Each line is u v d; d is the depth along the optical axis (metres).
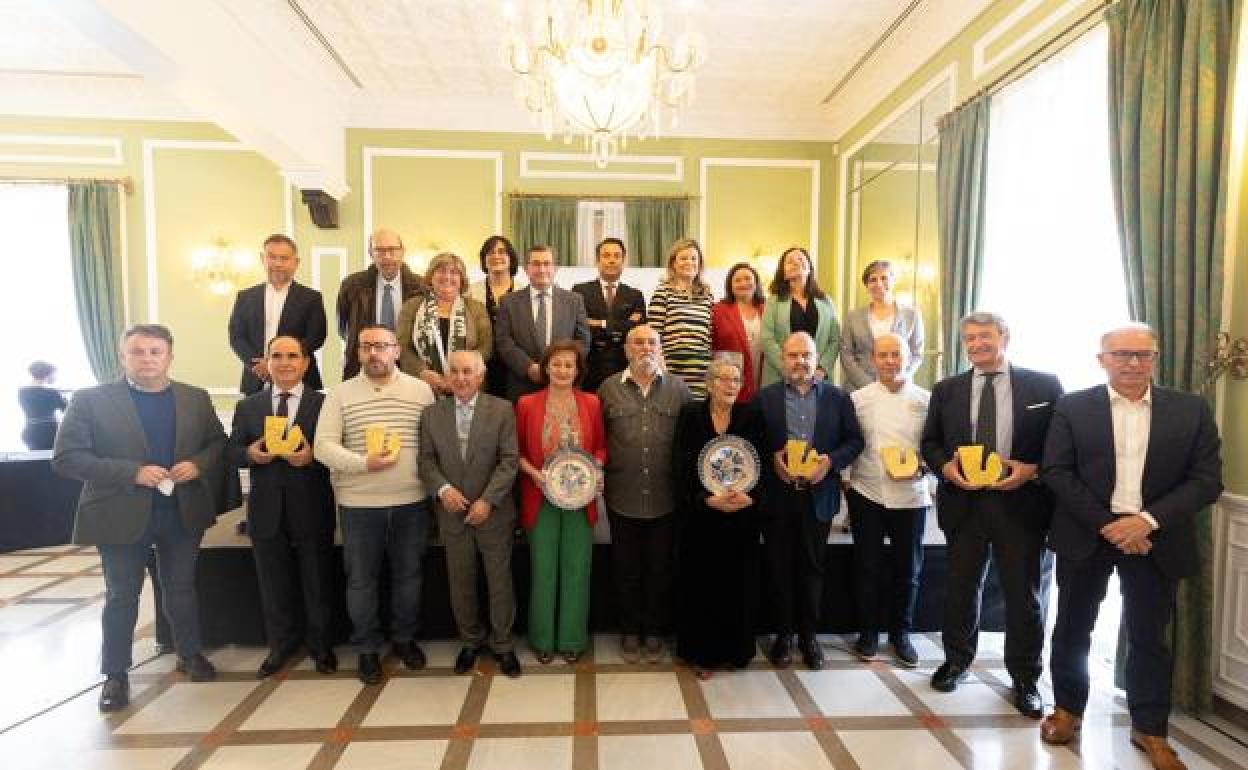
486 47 5.10
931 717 2.38
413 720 2.35
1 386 6.04
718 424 2.67
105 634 2.44
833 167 6.46
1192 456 2.07
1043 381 2.42
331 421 2.58
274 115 4.73
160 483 2.43
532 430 2.74
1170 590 2.09
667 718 2.37
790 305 3.39
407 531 2.67
